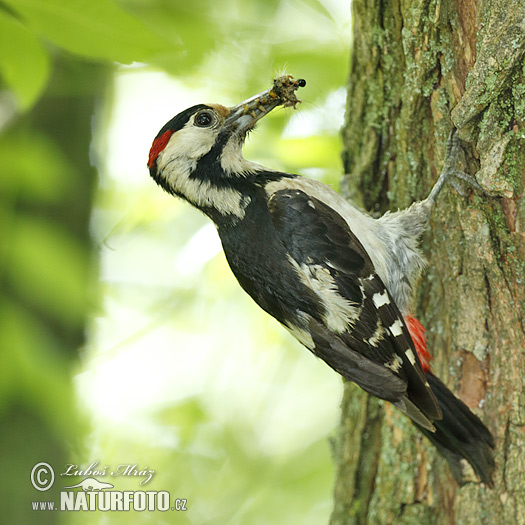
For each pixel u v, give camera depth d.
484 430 8.05
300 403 14.80
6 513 10.85
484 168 7.44
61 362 9.27
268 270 8.30
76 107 11.42
